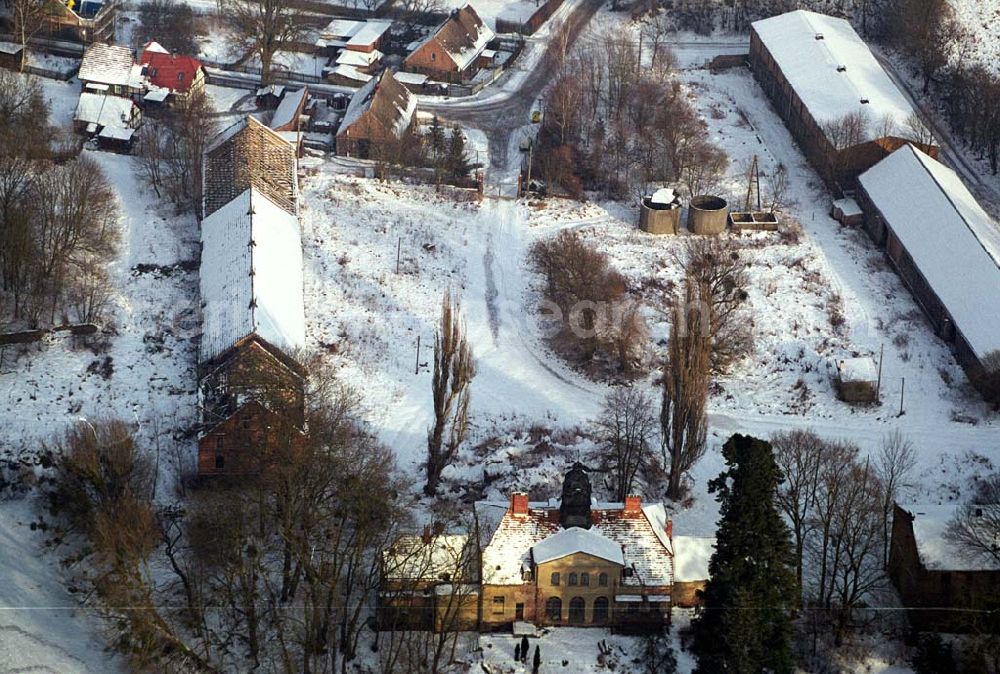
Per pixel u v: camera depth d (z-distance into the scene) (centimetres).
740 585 18800
